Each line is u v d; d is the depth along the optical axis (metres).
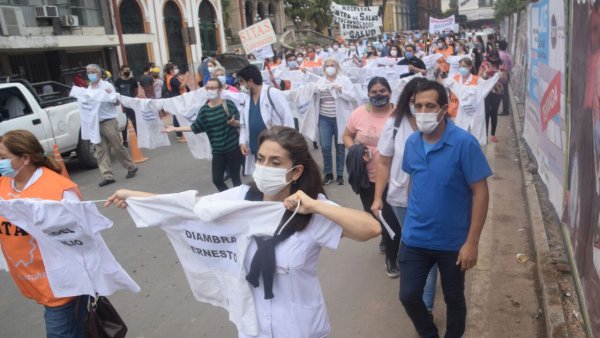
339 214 2.24
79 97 8.96
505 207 6.81
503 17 32.44
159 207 2.60
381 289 4.78
